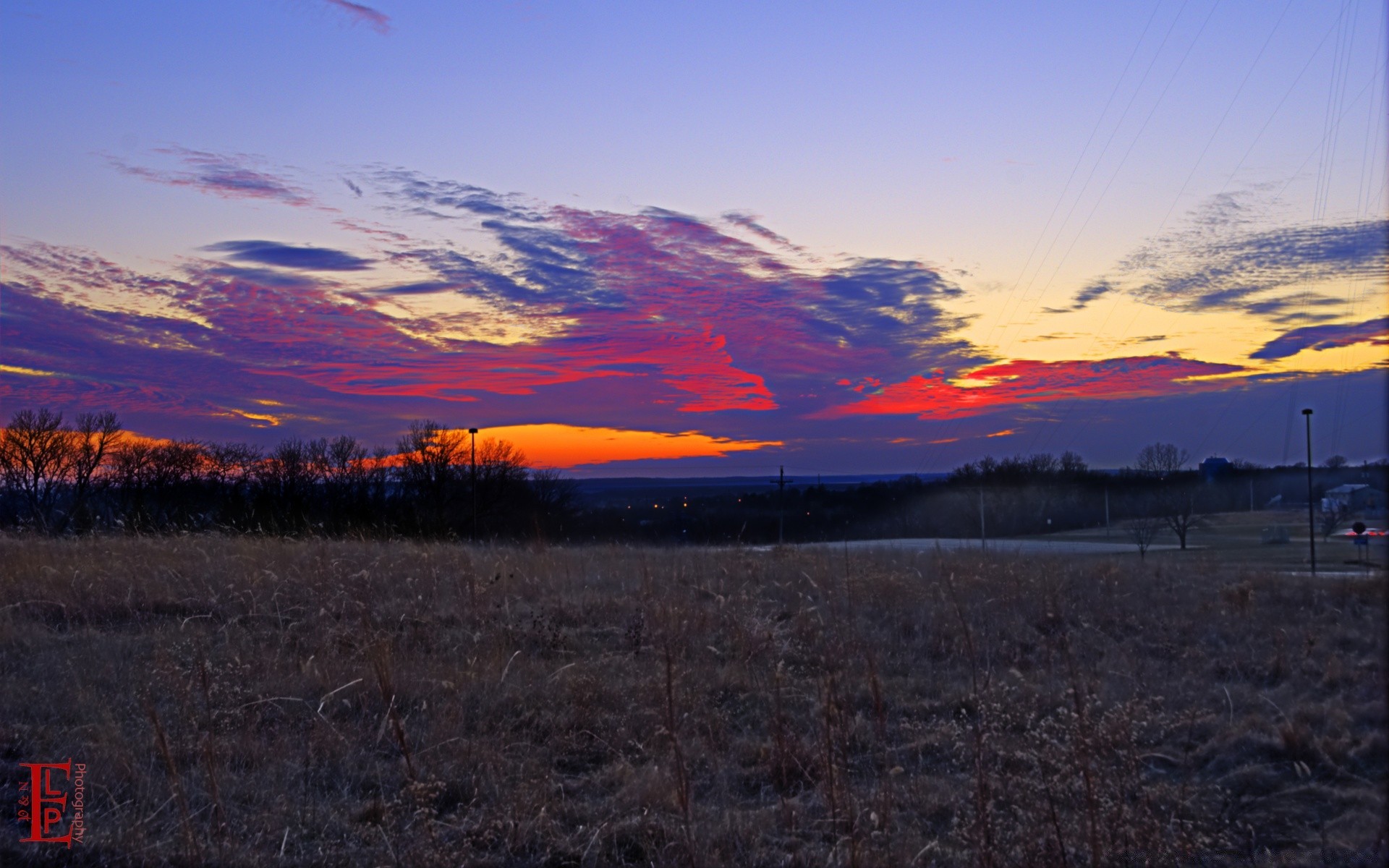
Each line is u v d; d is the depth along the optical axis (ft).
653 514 135.74
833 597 33.96
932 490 171.63
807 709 23.07
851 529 155.43
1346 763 19.94
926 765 19.45
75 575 34.19
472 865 15.29
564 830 16.78
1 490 119.65
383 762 19.39
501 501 163.02
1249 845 16.38
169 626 29.40
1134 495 156.46
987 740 18.37
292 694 22.88
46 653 25.67
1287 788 18.80
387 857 15.12
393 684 22.93
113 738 19.20
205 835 15.58
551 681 24.48
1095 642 30.89
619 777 18.99
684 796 15.42
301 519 88.07
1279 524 123.95
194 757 18.72
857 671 25.45
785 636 29.37
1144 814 15.07
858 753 20.10
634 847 16.30
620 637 30.76
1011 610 35.42
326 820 16.76
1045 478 166.40
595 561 49.39
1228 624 34.65
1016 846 14.82
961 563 50.03
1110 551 99.40
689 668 25.64
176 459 135.23
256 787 17.83
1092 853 13.78
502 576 40.01
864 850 14.67
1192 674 26.99
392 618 31.35
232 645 26.61
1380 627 32.91
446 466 161.48
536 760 19.47
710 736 20.92
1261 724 22.24
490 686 23.89
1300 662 28.50
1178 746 21.13
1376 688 25.27
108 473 130.72
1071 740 16.31
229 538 52.85
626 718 22.13
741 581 41.42
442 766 18.99
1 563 38.24
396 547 50.14
